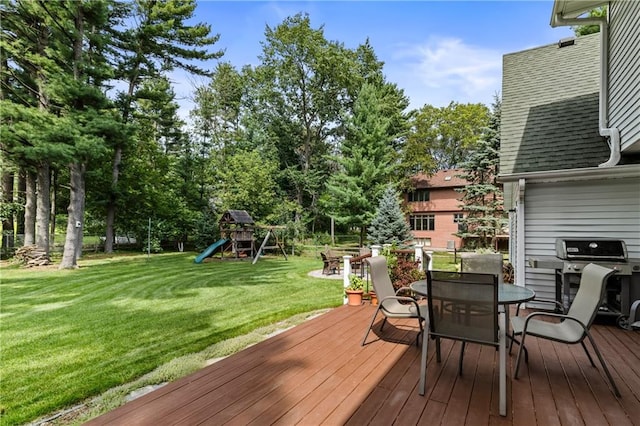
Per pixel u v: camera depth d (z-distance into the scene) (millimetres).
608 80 5191
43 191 12000
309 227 24578
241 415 2236
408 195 24109
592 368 2979
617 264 4227
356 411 2285
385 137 18953
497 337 2482
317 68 22516
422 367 2562
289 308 6012
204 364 3559
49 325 5023
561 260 4531
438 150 28531
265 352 3383
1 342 4277
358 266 10469
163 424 2133
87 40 11664
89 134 10391
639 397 2463
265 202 18625
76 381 3184
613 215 4941
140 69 16172
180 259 14680
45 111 10445
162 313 5750
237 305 6344
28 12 10953
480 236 16688
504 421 2164
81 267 11641
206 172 21125
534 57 7332
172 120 21438
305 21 22422
